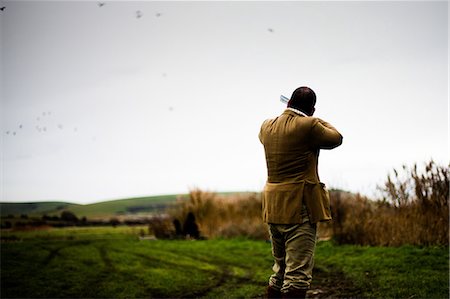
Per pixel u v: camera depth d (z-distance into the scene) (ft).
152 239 38.86
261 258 25.77
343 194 29.48
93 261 24.50
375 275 18.22
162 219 43.98
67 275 20.97
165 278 20.52
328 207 10.53
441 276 16.67
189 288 18.70
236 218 41.32
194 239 39.58
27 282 19.54
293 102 10.90
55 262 23.86
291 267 10.16
